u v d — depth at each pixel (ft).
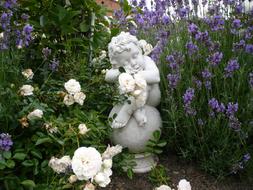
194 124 6.66
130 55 6.37
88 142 5.81
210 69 7.05
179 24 8.62
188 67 7.79
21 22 8.52
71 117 6.35
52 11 8.58
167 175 6.70
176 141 7.10
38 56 8.50
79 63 8.04
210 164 6.69
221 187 6.46
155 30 8.75
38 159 5.65
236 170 6.35
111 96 7.00
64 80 7.73
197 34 7.15
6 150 4.84
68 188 5.15
